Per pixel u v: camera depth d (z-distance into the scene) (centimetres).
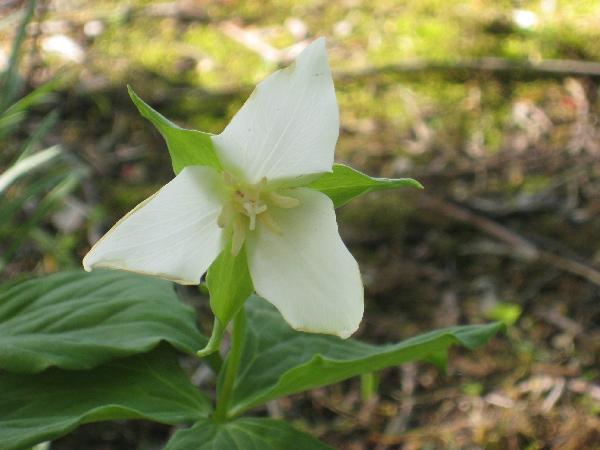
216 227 27
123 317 33
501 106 69
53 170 59
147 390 32
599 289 55
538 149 65
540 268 56
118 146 64
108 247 25
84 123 65
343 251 27
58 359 31
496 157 65
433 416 48
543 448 46
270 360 34
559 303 54
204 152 27
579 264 56
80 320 33
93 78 69
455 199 61
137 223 25
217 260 27
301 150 26
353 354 35
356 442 46
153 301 34
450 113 68
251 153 27
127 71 70
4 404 31
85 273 35
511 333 52
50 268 54
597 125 67
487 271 56
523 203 60
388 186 28
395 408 48
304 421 47
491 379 50
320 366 30
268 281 27
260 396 32
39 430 29
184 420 32
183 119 66
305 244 27
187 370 49
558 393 49
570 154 65
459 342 31
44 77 68
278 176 27
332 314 27
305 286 27
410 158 64
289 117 26
